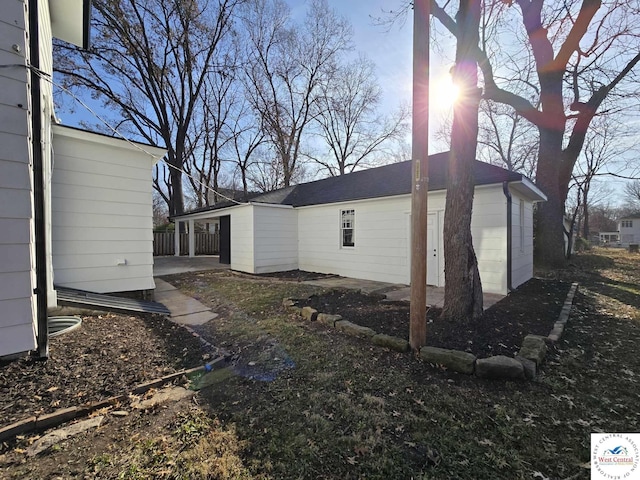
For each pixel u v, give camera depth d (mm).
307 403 2549
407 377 3000
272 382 2918
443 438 2125
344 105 25359
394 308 5281
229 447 2004
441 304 5852
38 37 2820
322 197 11430
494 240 7008
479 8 4305
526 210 9148
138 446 1977
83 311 4383
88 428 2123
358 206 9898
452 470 1840
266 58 22703
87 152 5379
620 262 14672
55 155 5051
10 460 1803
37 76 2771
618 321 4883
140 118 20062
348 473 1813
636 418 2354
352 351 3623
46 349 2805
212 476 1763
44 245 2811
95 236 5496
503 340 3783
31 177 2553
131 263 5926
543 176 12148
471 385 2844
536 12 9656
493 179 6902
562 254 12086
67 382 2572
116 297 5484
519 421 2311
